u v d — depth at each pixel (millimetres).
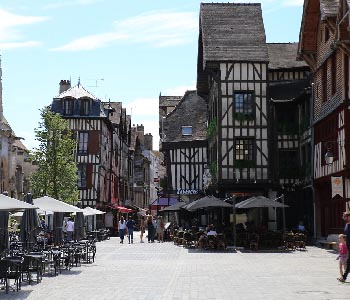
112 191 53312
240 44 32844
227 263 18469
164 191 46969
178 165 43719
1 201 12172
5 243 15641
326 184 27656
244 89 32094
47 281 13664
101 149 46500
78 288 12211
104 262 19266
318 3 27656
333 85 25938
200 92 38500
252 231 27531
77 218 26859
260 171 31750
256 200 25234
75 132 46219
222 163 31734
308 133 30375
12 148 39219
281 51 35844
